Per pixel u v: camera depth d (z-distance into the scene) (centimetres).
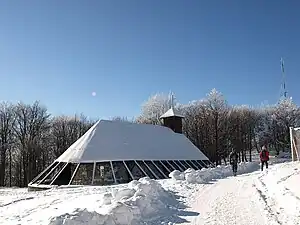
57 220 830
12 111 6106
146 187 1295
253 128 7900
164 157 3105
